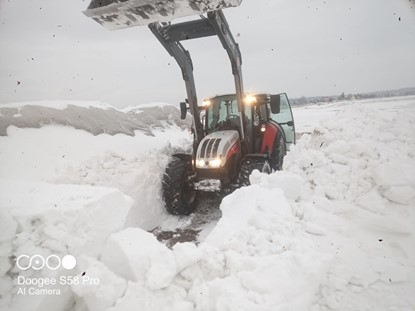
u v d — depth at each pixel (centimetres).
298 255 183
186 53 455
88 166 434
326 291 179
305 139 385
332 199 274
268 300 157
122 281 167
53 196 210
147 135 806
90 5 311
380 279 187
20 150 448
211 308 162
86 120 632
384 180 261
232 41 405
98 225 198
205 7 282
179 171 434
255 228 222
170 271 173
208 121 508
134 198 397
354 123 376
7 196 210
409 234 221
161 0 277
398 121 367
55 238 171
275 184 284
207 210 461
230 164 429
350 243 219
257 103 479
